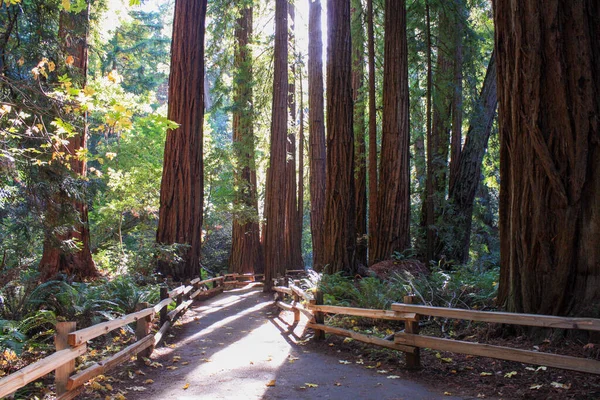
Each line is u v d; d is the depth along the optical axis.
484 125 16.58
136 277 13.13
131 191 18.84
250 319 11.39
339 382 5.79
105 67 29.16
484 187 22.98
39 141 9.45
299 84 29.41
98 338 8.01
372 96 15.63
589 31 5.86
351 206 14.24
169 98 15.64
